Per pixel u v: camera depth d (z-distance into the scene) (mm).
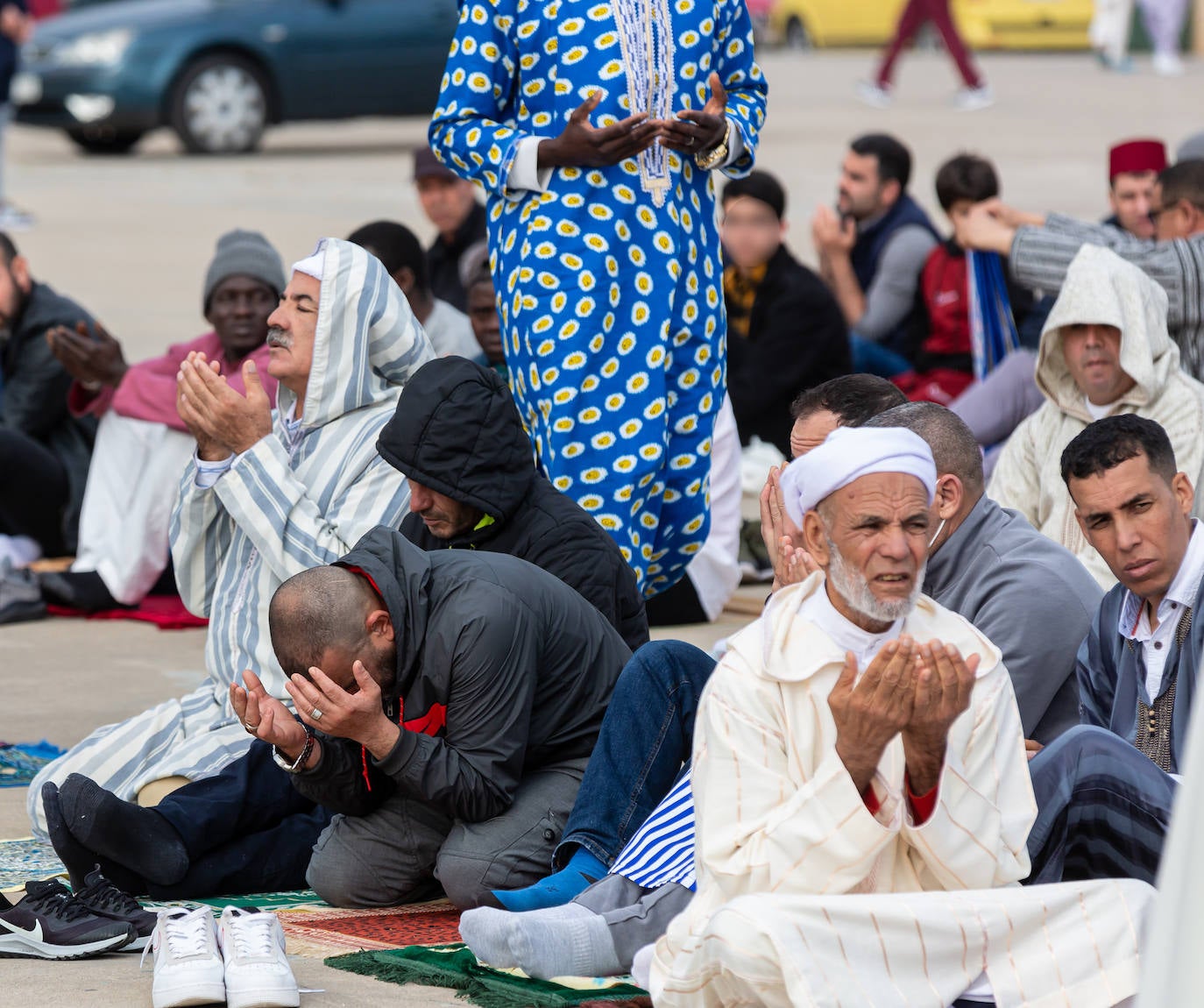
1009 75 77188
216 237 42562
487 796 11219
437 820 11734
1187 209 19125
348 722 10883
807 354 22938
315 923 11391
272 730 11250
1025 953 8672
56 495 22062
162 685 17766
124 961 10594
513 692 11273
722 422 19906
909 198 26312
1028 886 8891
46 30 53969
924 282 25016
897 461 8555
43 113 53500
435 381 12273
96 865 11688
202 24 53406
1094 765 9680
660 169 15164
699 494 15852
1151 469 10695
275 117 54344
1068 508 15539
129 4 55438
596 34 14891
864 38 91562
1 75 44094
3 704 16922
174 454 20531
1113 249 18297
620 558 12812
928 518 8656
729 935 8367
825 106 64938
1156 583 10742
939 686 8148
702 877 8984
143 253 41000
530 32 15055
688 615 19797
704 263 15617
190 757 12969
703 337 15641
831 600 8875
